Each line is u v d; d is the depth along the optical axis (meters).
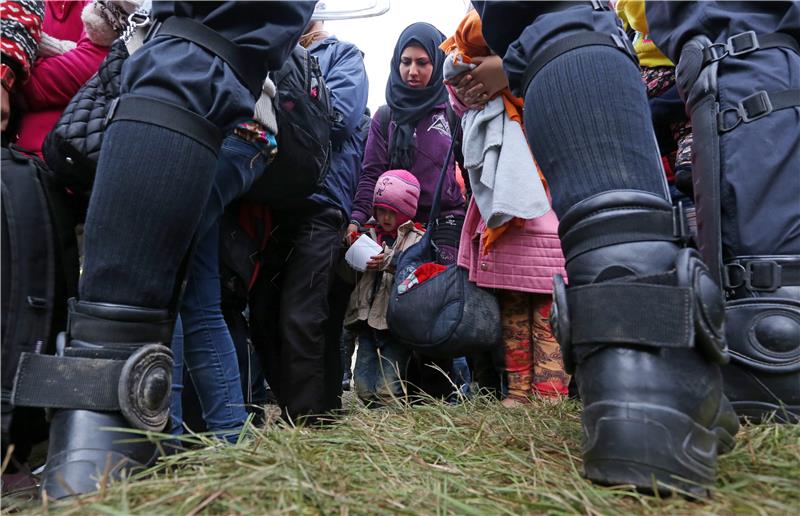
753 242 1.16
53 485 0.81
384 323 2.59
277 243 2.18
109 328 0.90
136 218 0.91
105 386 0.86
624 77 0.92
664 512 0.72
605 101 0.90
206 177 0.97
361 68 2.49
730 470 0.85
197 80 0.96
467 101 1.98
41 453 1.48
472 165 1.96
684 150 1.67
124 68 0.99
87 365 0.87
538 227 1.96
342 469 0.86
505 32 1.07
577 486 0.78
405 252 2.16
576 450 1.01
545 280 1.93
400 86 2.84
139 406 0.88
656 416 0.78
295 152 1.69
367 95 2.48
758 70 1.19
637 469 0.77
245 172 1.43
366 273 2.66
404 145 2.79
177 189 0.93
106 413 0.87
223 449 0.91
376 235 2.91
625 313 0.80
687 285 0.79
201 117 0.96
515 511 0.74
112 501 0.73
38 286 1.16
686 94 1.30
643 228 0.85
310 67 1.83
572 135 0.90
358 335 2.76
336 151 2.33
